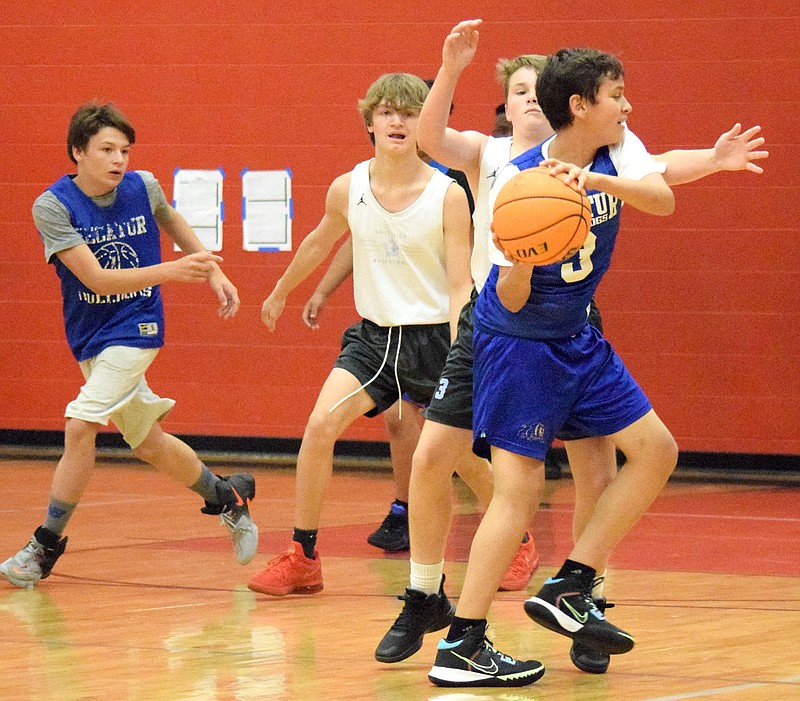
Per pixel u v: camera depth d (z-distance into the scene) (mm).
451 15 18672
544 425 7234
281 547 12414
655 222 18094
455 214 10039
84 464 10461
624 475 7344
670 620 8969
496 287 7234
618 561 11508
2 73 19938
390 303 10250
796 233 17750
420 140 8344
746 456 18078
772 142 17734
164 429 19875
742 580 10531
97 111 10734
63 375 20078
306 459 10047
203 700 6863
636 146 7195
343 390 10180
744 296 17938
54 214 10609
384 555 12039
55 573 11000
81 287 10820
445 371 7969
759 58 17719
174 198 19578
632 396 7332
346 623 8992
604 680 7352
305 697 6941
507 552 7258
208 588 10344
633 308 18234
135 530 13312
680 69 17969
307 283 19312
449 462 7867
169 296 19734
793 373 17875
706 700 6801
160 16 19500
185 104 19500
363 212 10219
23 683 7238
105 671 7539
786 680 7258
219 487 11070
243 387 19625
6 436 20312
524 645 8359
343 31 19000
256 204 19375
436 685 7211
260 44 19234
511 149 8633
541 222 6629
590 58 7039
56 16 19766
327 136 19141
